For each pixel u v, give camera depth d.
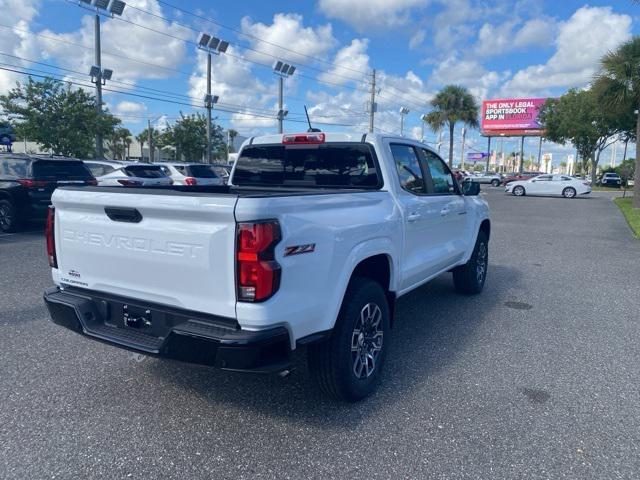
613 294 7.11
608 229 15.32
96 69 24.45
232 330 2.88
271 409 3.60
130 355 4.52
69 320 3.54
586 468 2.95
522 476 2.87
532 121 68.50
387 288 4.25
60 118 24.28
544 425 3.43
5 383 3.93
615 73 20.23
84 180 11.73
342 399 3.65
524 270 8.82
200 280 2.96
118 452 3.04
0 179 11.27
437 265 5.38
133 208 3.13
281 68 35.31
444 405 3.70
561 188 32.72
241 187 5.08
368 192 4.02
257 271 2.77
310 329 3.16
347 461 2.98
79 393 3.79
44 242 10.20
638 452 3.12
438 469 2.92
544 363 4.52
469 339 5.14
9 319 5.42
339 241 3.34
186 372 4.20
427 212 4.91
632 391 3.97
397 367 4.39
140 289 3.25
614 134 44.28
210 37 30.64
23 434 3.22
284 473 2.86
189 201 2.89
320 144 4.66
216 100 32.41
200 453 3.04
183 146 44.66
